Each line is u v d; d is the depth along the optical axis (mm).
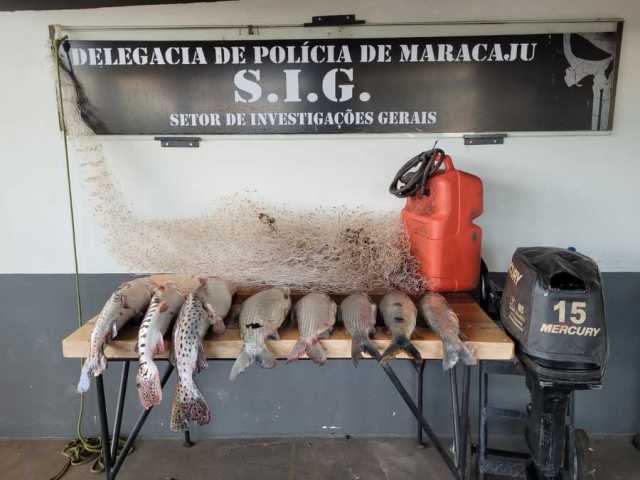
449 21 2076
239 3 2088
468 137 2166
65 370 2400
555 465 1506
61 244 2299
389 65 2115
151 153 2217
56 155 2227
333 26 2090
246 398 2434
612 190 2215
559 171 2199
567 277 1512
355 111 2160
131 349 1538
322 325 1553
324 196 2250
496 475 2135
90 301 2336
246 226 2201
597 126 2145
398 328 1521
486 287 2012
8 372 2404
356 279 1953
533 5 2064
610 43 2074
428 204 1844
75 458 2293
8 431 2449
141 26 2105
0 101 2178
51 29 2104
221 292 1731
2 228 2285
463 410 1747
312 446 2395
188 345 1442
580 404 2402
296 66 2125
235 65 2131
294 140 2199
